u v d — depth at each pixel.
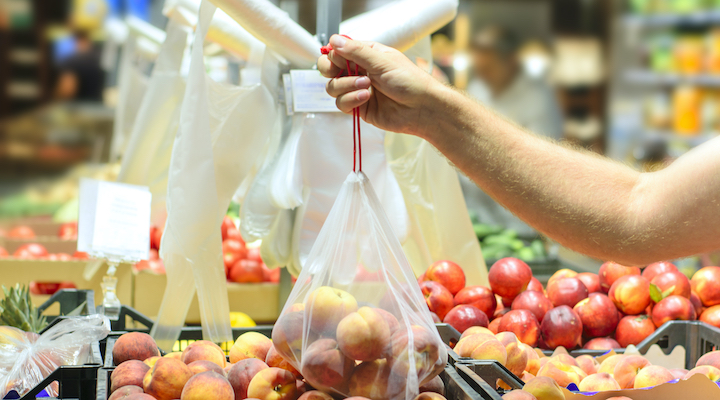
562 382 1.15
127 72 2.68
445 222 1.80
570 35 4.82
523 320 1.44
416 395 0.83
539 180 1.05
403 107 1.07
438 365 0.87
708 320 1.56
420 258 1.82
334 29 1.59
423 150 1.78
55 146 5.87
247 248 2.36
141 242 1.54
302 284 0.95
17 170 5.82
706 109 3.97
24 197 4.27
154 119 1.78
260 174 1.54
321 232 0.98
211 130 1.48
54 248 2.42
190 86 1.39
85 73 5.88
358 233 0.95
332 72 1.08
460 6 4.95
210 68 2.95
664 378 1.14
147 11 5.02
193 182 1.37
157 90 1.76
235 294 1.93
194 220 1.37
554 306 1.62
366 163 1.52
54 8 5.78
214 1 1.38
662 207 0.97
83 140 5.93
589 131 4.89
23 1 5.75
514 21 4.88
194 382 0.86
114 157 3.07
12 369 1.10
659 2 4.20
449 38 5.05
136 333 1.07
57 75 5.86
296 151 1.46
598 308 1.55
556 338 1.43
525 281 1.61
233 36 1.58
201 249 1.37
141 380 0.94
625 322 1.55
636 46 4.62
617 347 1.51
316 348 0.83
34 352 1.14
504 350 1.11
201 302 1.37
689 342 1.47
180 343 1.40
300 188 1.43
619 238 1.01
